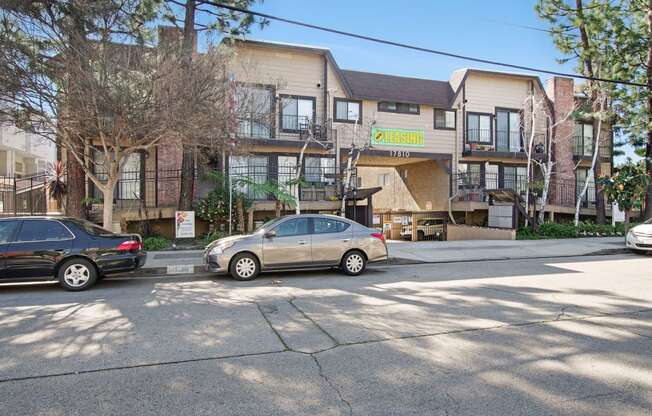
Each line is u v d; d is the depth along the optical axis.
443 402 3.73
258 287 8.92
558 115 24.69
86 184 17.98
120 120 10.55
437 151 23.48
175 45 12.14
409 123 22.98
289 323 6.13
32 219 8.84
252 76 18.98
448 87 24.47
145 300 7.75
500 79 24.67
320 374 4.33
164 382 4.16
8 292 8.70
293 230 10.14
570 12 21.06
